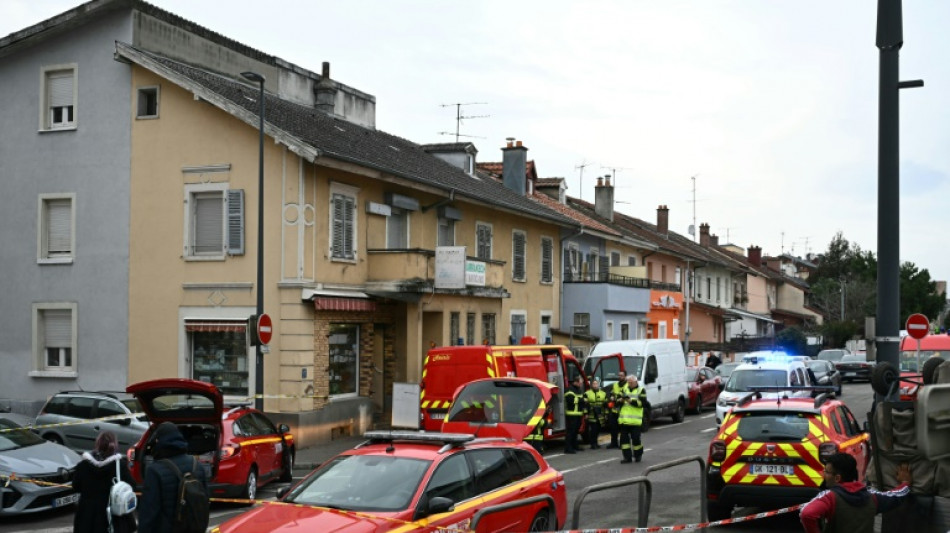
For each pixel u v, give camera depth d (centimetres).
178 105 2409
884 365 1036
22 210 2569
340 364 2488
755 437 1211
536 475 1000
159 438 832
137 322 2431
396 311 2711
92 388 2473
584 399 2283
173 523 805
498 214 3366
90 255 2492
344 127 3095
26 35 2525
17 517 1445
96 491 956
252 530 764
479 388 1783
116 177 2473
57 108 2562
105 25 2522
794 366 2620
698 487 1595
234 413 1554
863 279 8350
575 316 4009
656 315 4734
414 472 858
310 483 879
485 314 3186
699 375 3353
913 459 778
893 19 1309
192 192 2391
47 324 2556
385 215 2634
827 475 753
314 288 2308
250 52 3084
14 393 2556
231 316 2336
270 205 2316
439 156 3791
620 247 4722
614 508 1382
